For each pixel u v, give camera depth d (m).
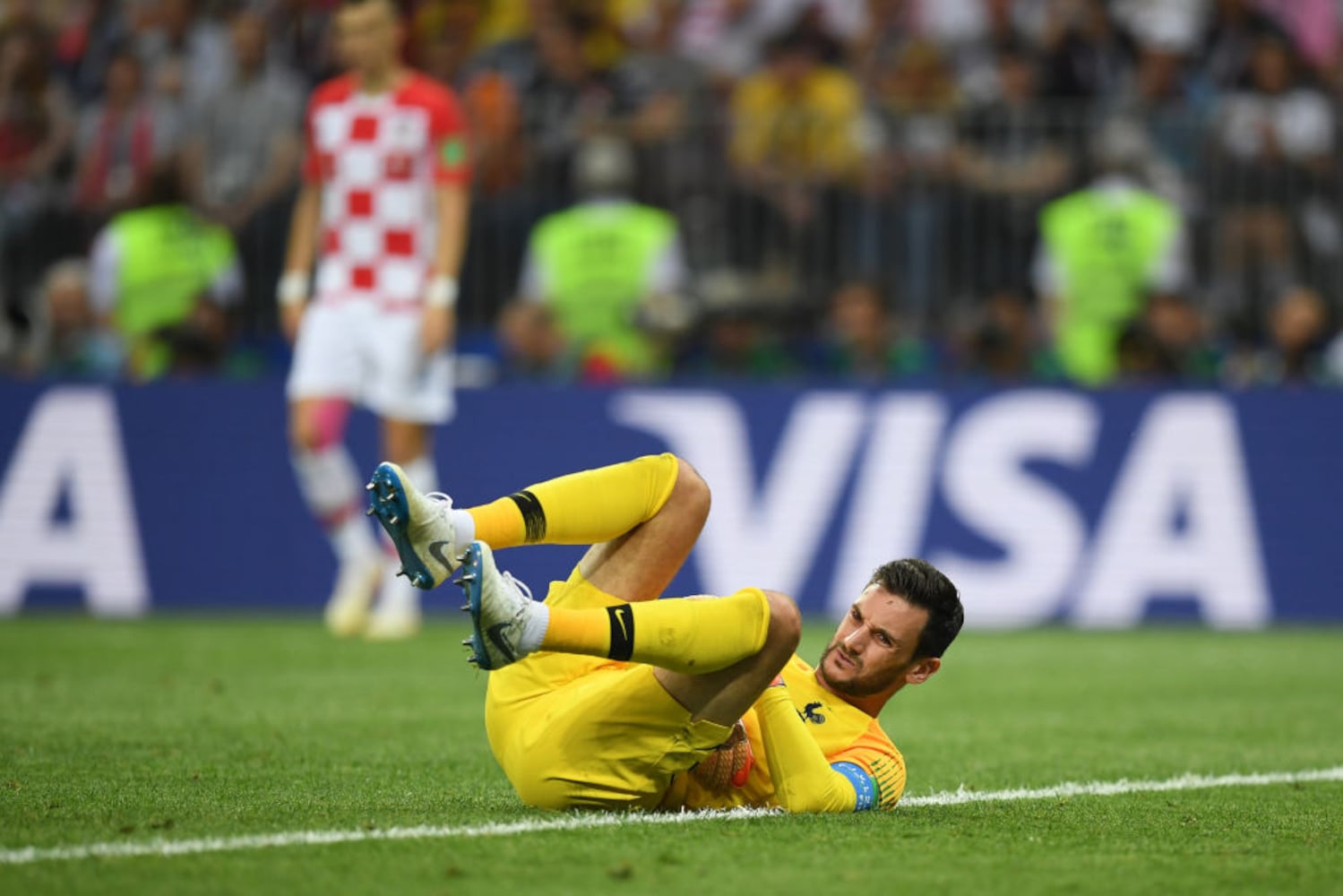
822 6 49.09
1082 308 41.00
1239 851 14.74
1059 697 28.03
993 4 48.59
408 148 32.84
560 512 15.16
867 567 38.81
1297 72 46.22
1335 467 38.41
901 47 48.72
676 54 49.19
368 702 25.69
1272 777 19.94
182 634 35.12
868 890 12.83
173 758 19.86
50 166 45.16
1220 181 41.16
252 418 40.03
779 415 39.38
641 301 41.81
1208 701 27.66
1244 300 40.88
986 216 41.38
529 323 41.91
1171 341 40.53
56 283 42.28
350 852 13.81
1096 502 38.75
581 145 42.66
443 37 48.53
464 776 18.89
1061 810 17.03
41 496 40.06
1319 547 38.50
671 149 42.38
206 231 42.66
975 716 25.83
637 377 41.59
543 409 39.97
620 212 42.09
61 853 13.68
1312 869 13.98
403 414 33.28
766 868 13.41
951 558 38.81
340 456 34.22
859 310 40.69
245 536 39.97
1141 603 38.62
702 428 39.53
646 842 14.23
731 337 41.41
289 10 49.00
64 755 19.94
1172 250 40.94
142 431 40.09
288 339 42.38
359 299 33.16
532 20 48.88
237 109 44.59
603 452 39.78
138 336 42.28
